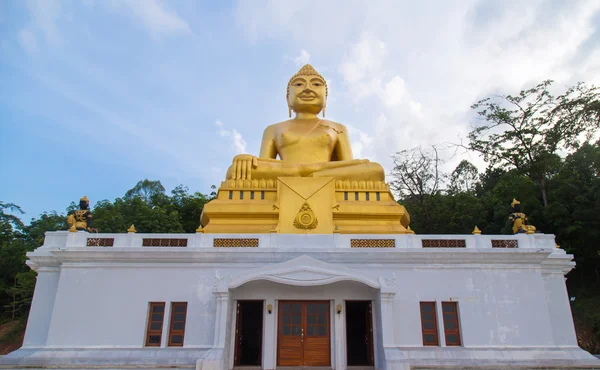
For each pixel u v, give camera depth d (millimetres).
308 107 24281
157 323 14680
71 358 13812
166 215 38719
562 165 34250
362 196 19172
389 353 13359
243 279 14125
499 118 34344
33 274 33531
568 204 30094
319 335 14852
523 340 14516
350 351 17734
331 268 14328
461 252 15133
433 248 15227
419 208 36969
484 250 15164
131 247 15070
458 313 14820
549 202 32469
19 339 33125
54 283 15672
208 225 17984
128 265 15172
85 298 14766
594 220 27750
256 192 19000
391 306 14133
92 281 14977
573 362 13922
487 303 14898
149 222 35594
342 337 14656
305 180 18406
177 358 13734
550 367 13812
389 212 18281
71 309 14625
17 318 36500
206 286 14922
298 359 14570
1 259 38312
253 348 17672
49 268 15852
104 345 14273
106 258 15148
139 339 14359
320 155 22219
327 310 15156
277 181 18625
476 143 35562
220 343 13633
